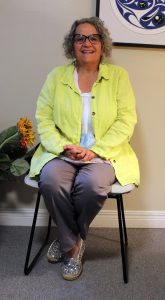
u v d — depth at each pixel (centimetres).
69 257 167
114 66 179
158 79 203
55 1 191
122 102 171
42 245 194
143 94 204
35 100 205
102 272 171
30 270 170
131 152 180
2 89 203
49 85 177
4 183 214
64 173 159
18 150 191
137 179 168
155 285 161
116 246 198
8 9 192
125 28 192
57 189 154
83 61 172
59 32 195
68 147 161
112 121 171
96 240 204
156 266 177
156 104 206
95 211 157
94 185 152
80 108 169
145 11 190
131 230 220
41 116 176
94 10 193
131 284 162
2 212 218
